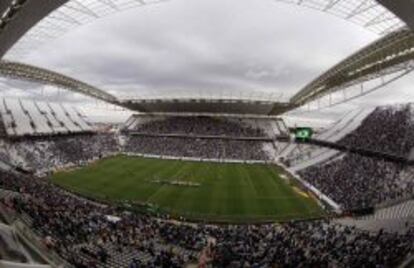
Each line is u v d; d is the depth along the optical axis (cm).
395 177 5209
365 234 3262
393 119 7525
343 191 5312
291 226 3919
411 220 3584
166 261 2548
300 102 10425
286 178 6850
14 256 1867
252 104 10531
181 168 7675
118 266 2530
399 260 2523
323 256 2647
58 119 10881
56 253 2330
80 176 6600
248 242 3062
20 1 2889
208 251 2883
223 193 5578
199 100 10488
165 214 4469
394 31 4194
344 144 7669
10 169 6456
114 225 3431
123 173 6944
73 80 9794
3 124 9106
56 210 3528
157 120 12138
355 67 6250
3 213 2639
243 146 9925
